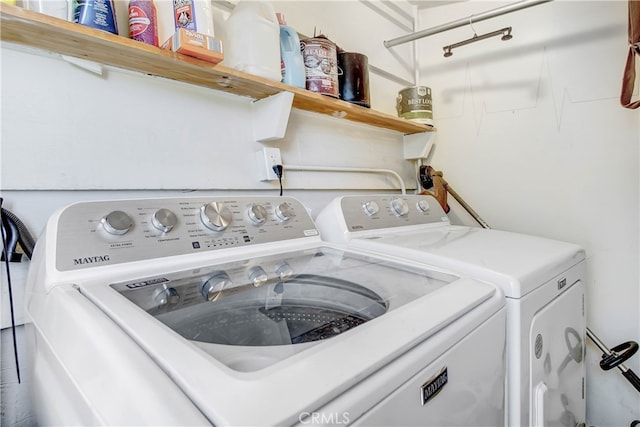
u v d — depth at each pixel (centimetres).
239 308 78
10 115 88
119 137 107
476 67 224
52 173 94
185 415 34
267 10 129
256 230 107
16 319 88
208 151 130
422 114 215
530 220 207
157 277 77
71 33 83
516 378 84
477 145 225
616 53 180
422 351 53
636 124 176
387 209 155
